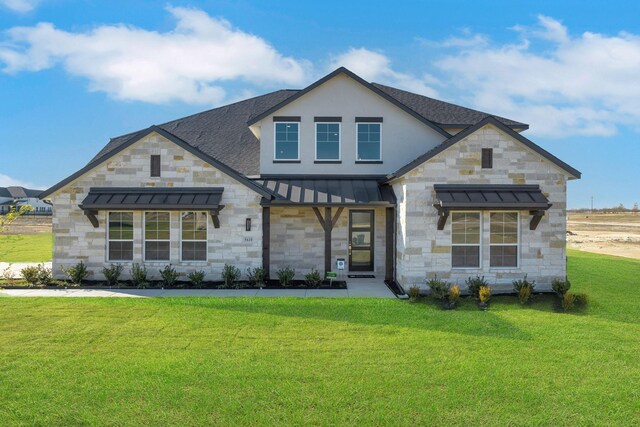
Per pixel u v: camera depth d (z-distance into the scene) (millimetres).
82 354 8711
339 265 16750
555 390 7297
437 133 18812
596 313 12195
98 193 16047
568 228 74875
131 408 6598
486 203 13953
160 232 16375
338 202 16312
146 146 16266
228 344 9328
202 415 6422
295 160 18750
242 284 15758
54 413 6434
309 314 11695
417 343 9461
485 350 9078
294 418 6332
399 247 15797
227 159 20266
